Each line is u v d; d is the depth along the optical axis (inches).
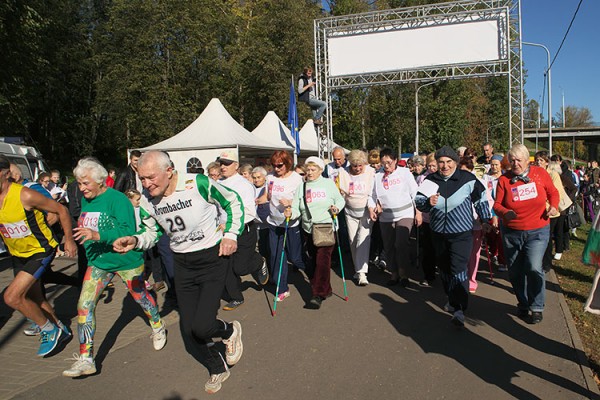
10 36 686.5
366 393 141.5
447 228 193.3
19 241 166.7
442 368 156.3
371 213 254.1
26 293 177.6
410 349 173.2
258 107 1249.4
